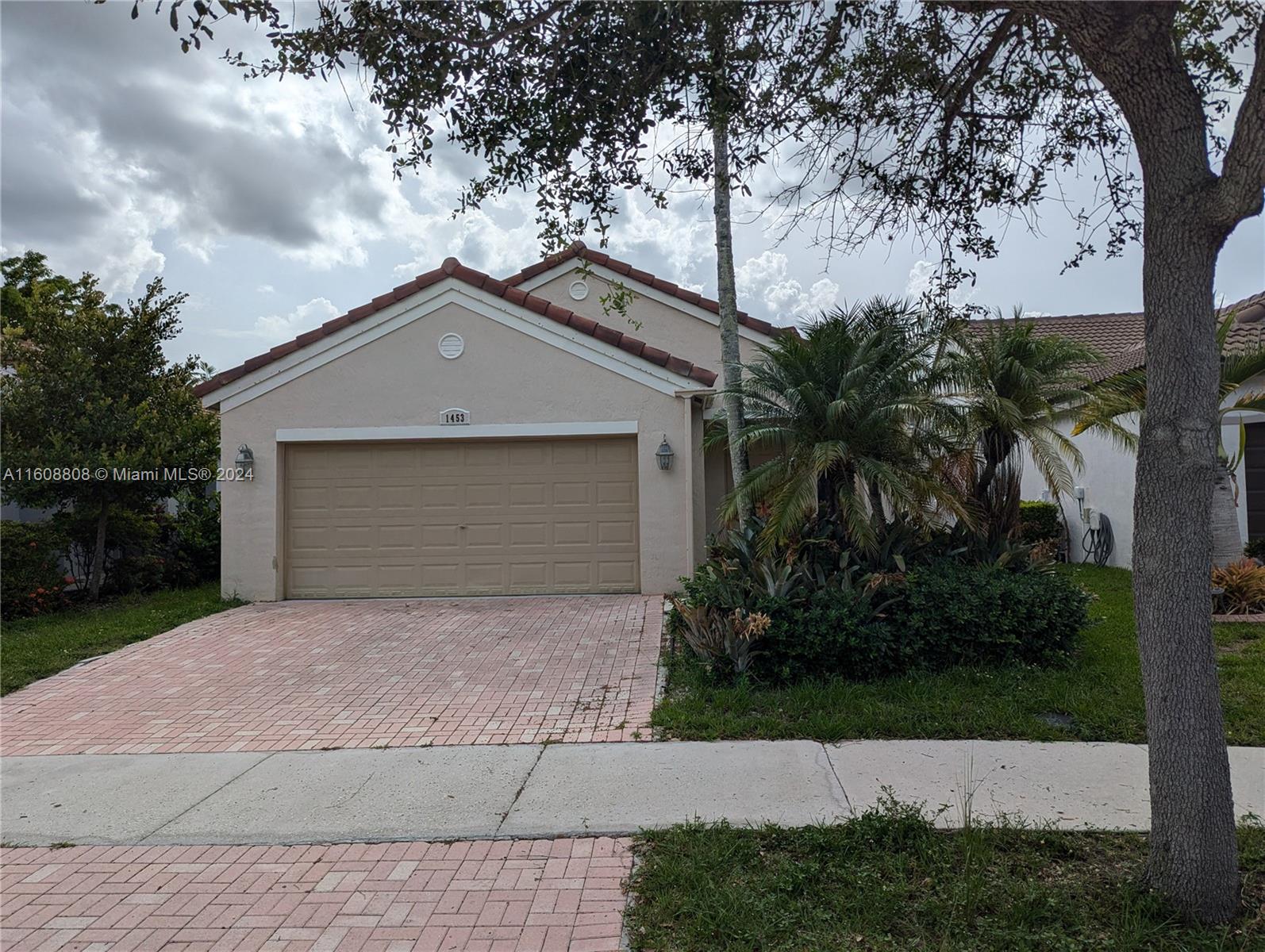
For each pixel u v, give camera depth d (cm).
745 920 379
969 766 562
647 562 1195
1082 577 1291
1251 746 594
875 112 643
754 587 793
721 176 634
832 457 797
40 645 989
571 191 573
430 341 1213
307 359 1213
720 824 473
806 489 806
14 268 2178
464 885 427
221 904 418
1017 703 675
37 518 1505
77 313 1378
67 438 1241
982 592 756
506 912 401
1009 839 448
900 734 625
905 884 408
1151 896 380
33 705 772
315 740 663
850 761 576
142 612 1182
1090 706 659
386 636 986
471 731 672
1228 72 572
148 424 1284
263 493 1214
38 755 645
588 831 483
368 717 714
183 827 511
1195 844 373
